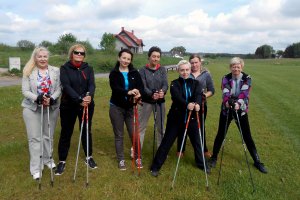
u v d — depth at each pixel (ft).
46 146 18.30
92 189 16.39
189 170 18.95
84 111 17.31
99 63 110.52
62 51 151.12
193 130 18.63
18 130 26.55
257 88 62.08
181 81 18.61
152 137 25.53
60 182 17.08
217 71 116.88
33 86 16.67
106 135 25.95
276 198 15.92
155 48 19.08
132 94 17.69
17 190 16.15
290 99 48.16
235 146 23.56
